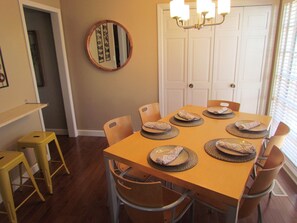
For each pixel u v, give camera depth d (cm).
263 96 331
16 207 215
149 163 146
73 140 375
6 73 234
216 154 153
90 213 207
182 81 343
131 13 324
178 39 325
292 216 195
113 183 175
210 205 150
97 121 386
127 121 230
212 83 337
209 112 247
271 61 315
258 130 190
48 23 346
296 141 246
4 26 230
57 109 391
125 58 345
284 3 281
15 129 246
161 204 127
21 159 202
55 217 203
